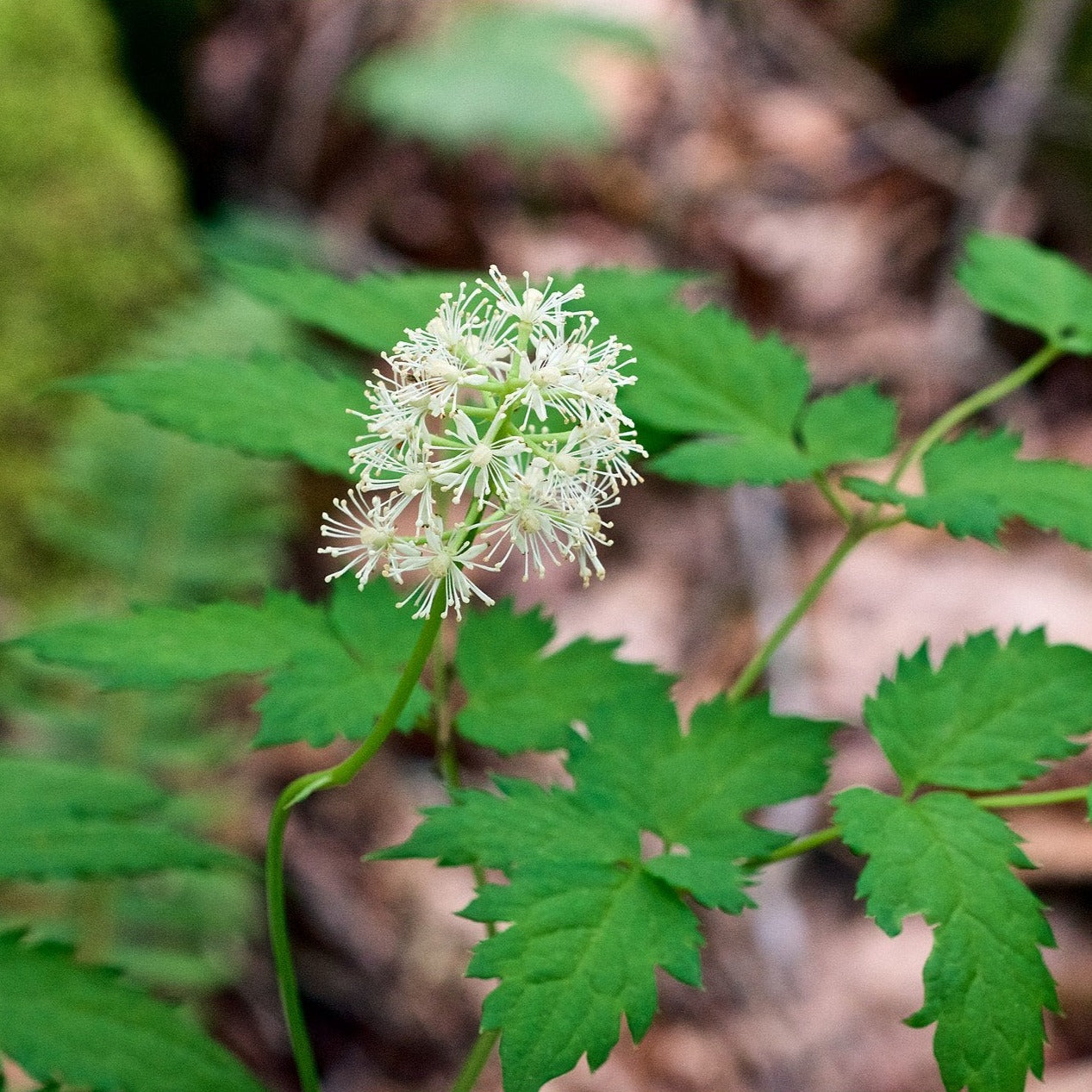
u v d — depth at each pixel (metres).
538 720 0.23
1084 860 0.43
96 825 0.23
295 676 0.22
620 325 0.25
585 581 0.18
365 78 0.64
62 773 0.24
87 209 0.48
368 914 0.44
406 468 0.18
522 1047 0.17
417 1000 0.42
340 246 0.67
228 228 0.63
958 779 0.20
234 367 0.24
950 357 0.66
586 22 0.67
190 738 0.36
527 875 0.19
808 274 0.70
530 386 0.18
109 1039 0.20
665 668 0.53
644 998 0.18
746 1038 0.41
